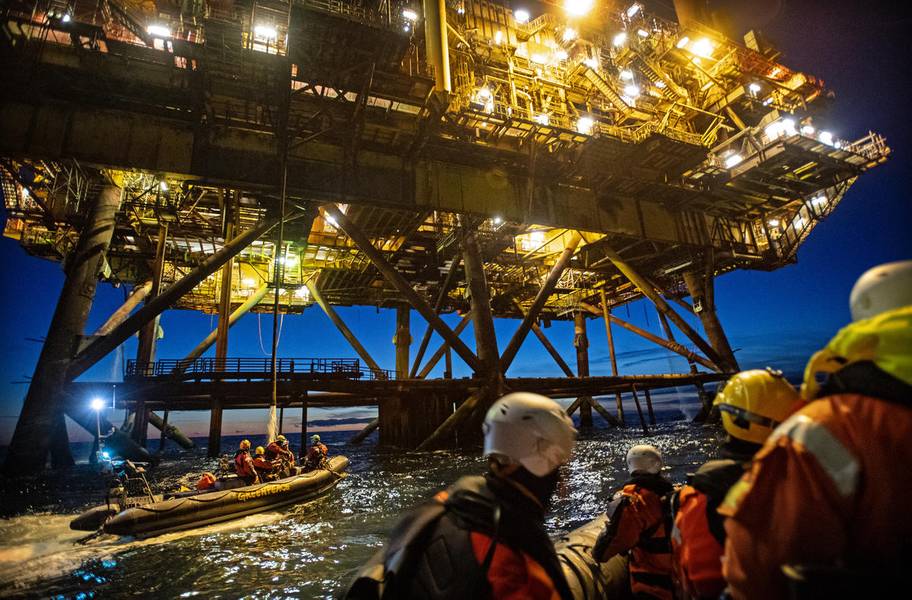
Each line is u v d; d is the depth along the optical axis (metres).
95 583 6.98
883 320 1.06
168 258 28.41
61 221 23.27
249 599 6.30
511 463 1.35
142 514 9.06
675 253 32.66
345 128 19.39
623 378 30.88
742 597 1.12
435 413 26.17
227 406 26.72
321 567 7.44
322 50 16.02
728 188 28.64
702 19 32.41
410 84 17.92
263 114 18.30
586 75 27.06
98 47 15.62
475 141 21.80
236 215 21.95
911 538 0.86
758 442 1.65
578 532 4.32
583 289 42.25
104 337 18.06
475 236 27.53
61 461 18.89
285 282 30.03
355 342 33.78
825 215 33.31
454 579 1.18
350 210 24.81
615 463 17.30
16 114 16.23
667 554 2.66
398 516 10.74
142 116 17.59
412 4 20.70
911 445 0.90
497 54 26.00
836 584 0.88
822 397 1.22
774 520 1.05
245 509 10.66
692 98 32.00
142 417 25.77
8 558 8.04
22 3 14.91
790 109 31.52
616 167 24.55
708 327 32.66
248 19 15.80
